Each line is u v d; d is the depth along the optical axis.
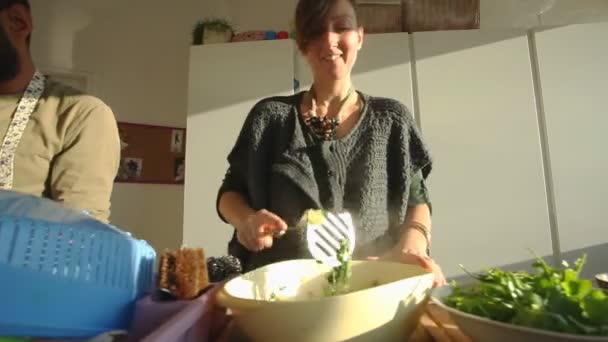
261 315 0.33
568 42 1.58
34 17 1.91
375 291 0.32
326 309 0.32
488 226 1.54
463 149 1.58
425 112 1.61
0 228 0.25
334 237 0.58
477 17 1.72
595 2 1.83
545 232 1.52
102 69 2.01
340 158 0.68
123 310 0.32
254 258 0.67
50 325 0.27
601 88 1.54
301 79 1.72
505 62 1.60
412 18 1.73
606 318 0.30
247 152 0.73
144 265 0.36
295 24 0.72
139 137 2.02
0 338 0.25
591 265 1.47
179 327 0.28
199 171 1.67
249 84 1.72
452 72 1.62
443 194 1.56
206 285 0.39
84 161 0.78
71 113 0.80
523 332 0.29
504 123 1.58
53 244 0.28
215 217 1.64
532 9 1.88
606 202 1.50
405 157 0.70
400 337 0.36
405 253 0.50
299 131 0.70
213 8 2.24
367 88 1.65
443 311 0.42
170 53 2.15
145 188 2.01
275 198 0.69
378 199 0.68
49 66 1.91
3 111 0.78
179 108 2.13
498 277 0.39
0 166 0.74
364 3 1.75
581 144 1.53
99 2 2.04
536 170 1.54
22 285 0.26
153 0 2.15
